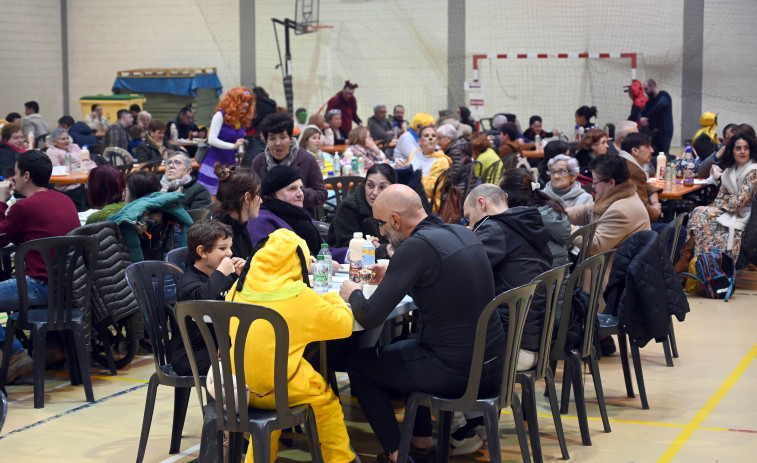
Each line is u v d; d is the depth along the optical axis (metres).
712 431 3.97
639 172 6.41
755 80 15.94
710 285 6.87
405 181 5.42
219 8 17.45
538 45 16.86
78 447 3.77
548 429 4.02
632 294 4.14
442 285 3.06
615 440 3.86
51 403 4.38
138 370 4.98
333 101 13.48
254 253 3.12
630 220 5.08
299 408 2.94
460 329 3.07
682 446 3.77
